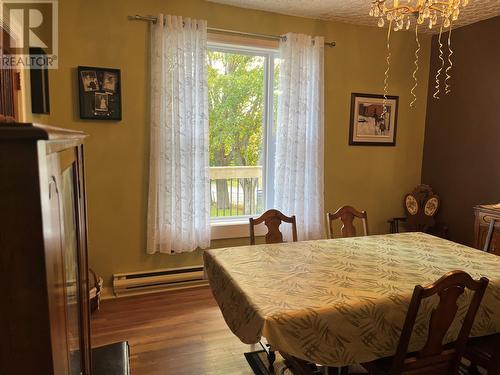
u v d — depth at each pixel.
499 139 3.37
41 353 0.57
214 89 3.40
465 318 1.49
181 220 3.15
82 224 1.23
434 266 1.99
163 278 3.21
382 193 4.08
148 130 3.09
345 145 3.84
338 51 3.67
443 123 3.94
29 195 0.53
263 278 1.79
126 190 3.10
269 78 3.55
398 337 1.56
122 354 1.78
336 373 2.08
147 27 2.99
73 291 1.00
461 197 3.78
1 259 0.54
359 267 1.97
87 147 2.95
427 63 4.09
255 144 3.62
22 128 0.51
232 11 3.23
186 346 2.41
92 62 2.88
